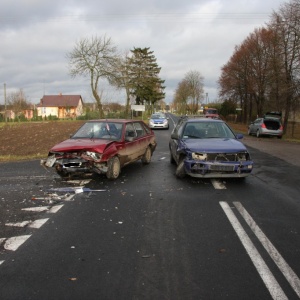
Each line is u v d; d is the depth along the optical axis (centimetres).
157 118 3225
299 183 773
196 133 882
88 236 437
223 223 488
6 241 420
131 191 682
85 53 3912
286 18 2328
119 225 479
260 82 3641
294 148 1645
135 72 6128
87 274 335
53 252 387
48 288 309
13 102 6450
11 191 682
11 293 301
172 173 885
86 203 594
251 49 3753
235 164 727
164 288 309
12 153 1371
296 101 2619
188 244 411
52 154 769
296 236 437
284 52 2455
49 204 588
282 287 312
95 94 4044
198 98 8806
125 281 321
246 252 387
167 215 525
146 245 407
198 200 614
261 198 632
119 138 848
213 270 343
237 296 296
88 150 745
